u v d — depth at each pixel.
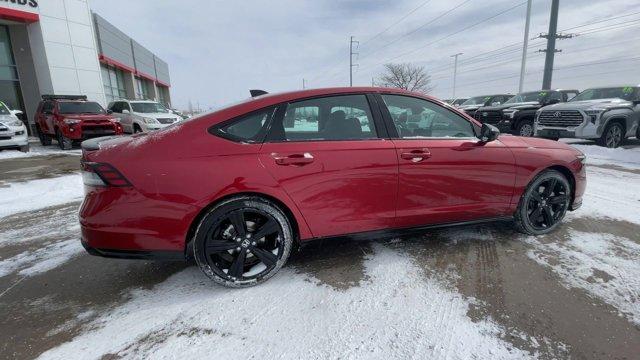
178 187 2.34
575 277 2.67
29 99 17.20
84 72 18.52
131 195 2.31
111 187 2.31
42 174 7.66
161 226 2.36
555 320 2.18
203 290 2.62
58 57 17.33
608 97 9.89
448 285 2.59
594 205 4.40
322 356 1.92
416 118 3.00
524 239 3.39
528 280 2.64
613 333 2.06
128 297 2.56
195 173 2.36
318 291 2.55
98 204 2.32
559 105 9.74
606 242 3.29
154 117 13.88
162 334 2.14
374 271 2.81
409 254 3.11
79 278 2.87
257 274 2.62
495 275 2.72
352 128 2.77
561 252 3.09
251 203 2.49
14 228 4.14
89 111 12.93
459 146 2.99
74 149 12.60
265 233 2.58
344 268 2.88
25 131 11.70
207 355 1.95
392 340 2.03
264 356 1.93
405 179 2.83
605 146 9.11
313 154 2.58
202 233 2.44
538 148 3.34
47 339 2.12
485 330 2.10
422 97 3.05
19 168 8.52
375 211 2.81
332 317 2.25
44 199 5.48
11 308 2.46
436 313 2.27
